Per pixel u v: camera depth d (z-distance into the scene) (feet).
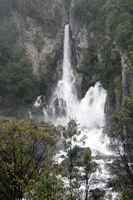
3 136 28.22
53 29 176.76
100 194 44.21
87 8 163.73
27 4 167.43
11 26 151.12
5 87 140.87
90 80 148.87
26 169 27.12
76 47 167.53
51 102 159.94
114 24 129.90
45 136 30.63
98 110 132.98
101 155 76.07
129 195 36.06
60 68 172.45
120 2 127.03
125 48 102.73
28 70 141.49
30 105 147.02
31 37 165.27
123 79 92.38
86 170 34.83
